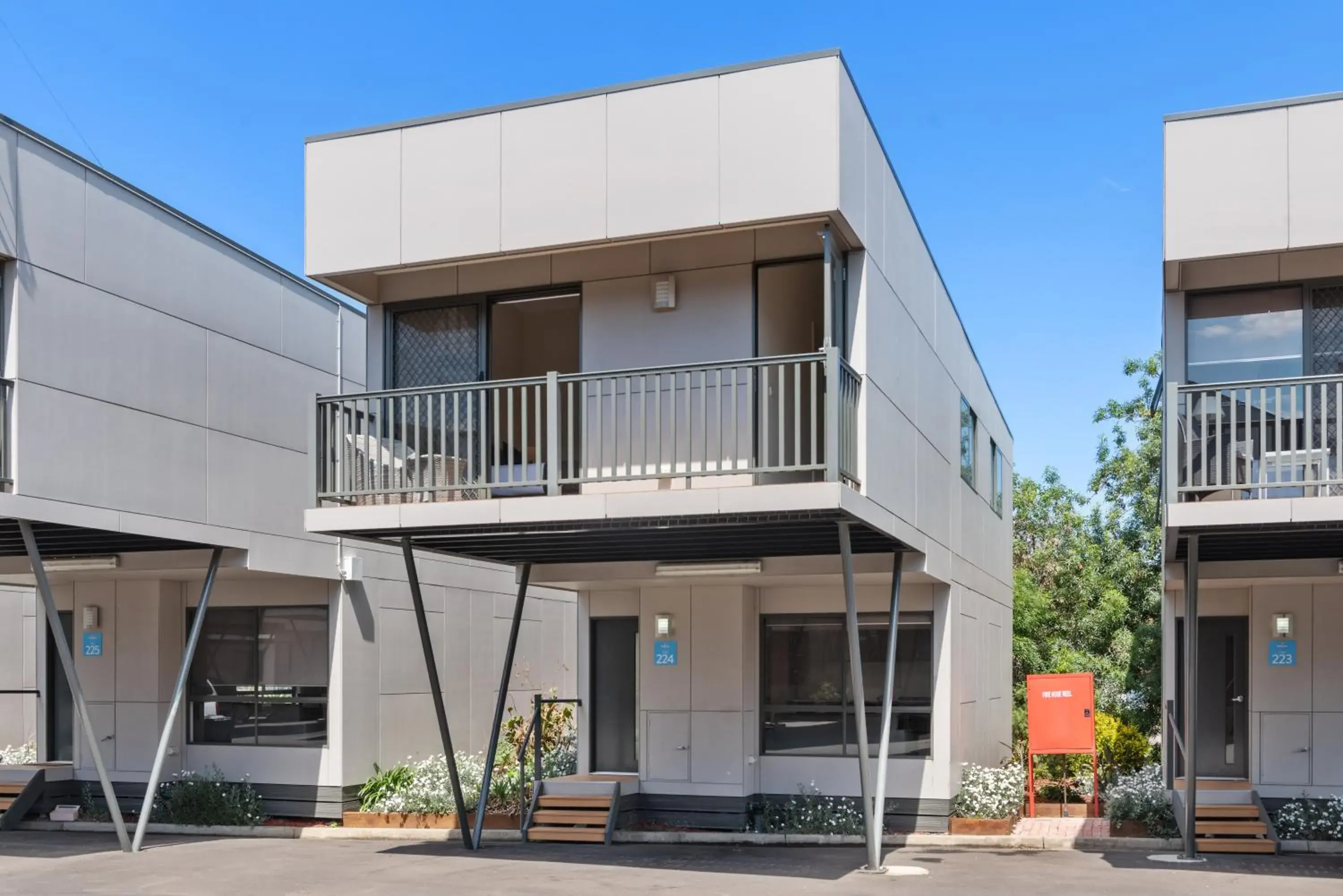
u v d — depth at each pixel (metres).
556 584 15.02
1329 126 11.60
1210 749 14.92
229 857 13.16
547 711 19.23
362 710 16.69
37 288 12.80
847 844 13.80
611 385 12.72
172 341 14.55
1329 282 12.22
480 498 13.33
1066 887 10.84
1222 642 14.97
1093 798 16.52
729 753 14.53
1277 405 10.80
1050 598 28.84
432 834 14.69
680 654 14.80
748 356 12.27
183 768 16.86
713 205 11.45
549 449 11.28
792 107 11.27
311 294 17.20
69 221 13.25
